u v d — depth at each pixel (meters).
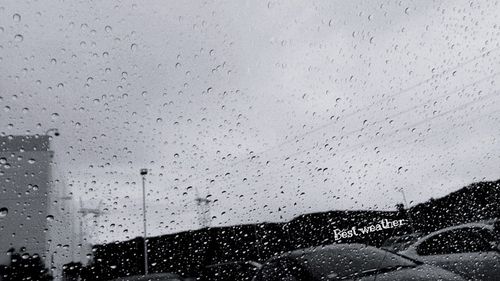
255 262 3.53
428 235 3.59
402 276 2.18
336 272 2.32
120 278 3.26
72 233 3.91
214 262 3.77
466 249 3.23
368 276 2.22
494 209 5.74
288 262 2.61
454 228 3.48
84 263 3.53
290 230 4.16
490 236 3.21
